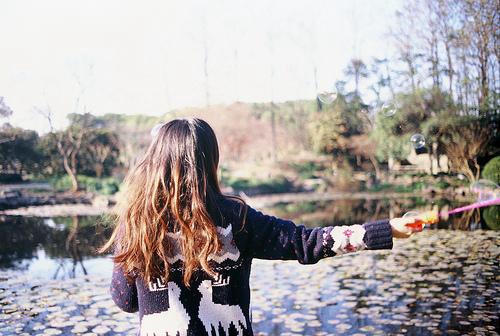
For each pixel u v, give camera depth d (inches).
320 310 167.6
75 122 711.7
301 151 950.4
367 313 163.0
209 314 44.8
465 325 149.6
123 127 804.6
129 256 45.0
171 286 44.9
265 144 964.0
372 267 232.5
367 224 45.6
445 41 697.6
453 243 286.4
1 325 156.9
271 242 45.7
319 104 911.0
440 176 658.8
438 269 223.8
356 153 807.1
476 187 116.0
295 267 237.8
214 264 45.1
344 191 695.7
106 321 159.9
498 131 598.2
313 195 670.5
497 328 146.7
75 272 243.3
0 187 624.7
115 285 47.1
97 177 699.4
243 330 45.6
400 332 145.1
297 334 145.3
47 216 456.4
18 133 673.0
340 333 145.5
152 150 48.1
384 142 741.9
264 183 714.8
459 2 685.9
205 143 48.5
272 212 491.5
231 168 874.8
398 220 46.4
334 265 239.6
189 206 45.2
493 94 614.5
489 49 653.3
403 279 207.2
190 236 44.1
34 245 318.0
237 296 45.9
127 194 47.5
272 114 940.6
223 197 47.9
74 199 575.2
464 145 597.9
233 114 965.2
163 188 45.5
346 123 819.4
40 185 661.3
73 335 147.6
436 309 165.3
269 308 170.1
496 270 218.1
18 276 233.8
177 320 44.3
